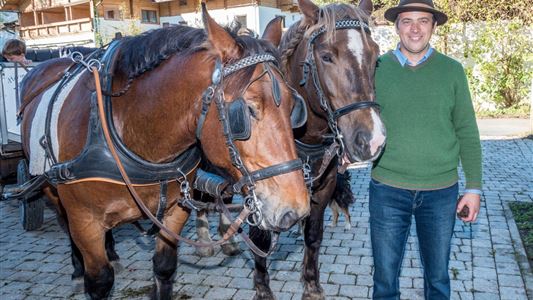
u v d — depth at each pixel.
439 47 14.62
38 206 5.86
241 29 2.47
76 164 2.71
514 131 12.14
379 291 3.08
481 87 14.70
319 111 3.13
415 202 2.97
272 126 2.08
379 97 2.93
